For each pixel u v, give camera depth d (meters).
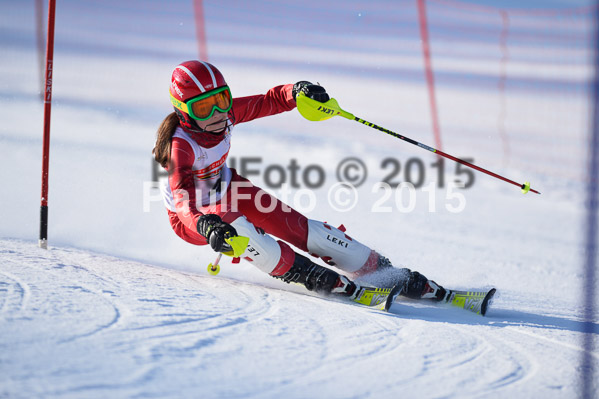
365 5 97.69
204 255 15.23
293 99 13.21
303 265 11.92
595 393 7.53
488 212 27.56
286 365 7.48
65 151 27.84
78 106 40.66
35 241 14.27
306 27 84.00
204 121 11.62
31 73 51.03
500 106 55.59
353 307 11.09
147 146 31.14
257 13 87.94
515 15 96.69
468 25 92.44
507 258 19.73
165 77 56.66
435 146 41.44
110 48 66.56
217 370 7.07
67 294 9.22
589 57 71.38
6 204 18.33
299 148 36.81
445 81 65.25
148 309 8.92
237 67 62.88
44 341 7.20
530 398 7.29
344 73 64.75
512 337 9.85
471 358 8.51
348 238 12.78
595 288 16.61
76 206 19.12
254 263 11.80
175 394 6.36
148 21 79.38
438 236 21.97
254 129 40.78
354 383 7.20
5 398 5.79
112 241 15.72
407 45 81.06
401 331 9.51
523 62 74.62
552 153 41.56
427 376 7.66
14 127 32.06
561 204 30.58
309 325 9.22
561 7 102.44
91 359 6.87
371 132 43.38
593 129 12.80
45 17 76.75
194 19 82.06
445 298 12.52
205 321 8.73
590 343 9.78
